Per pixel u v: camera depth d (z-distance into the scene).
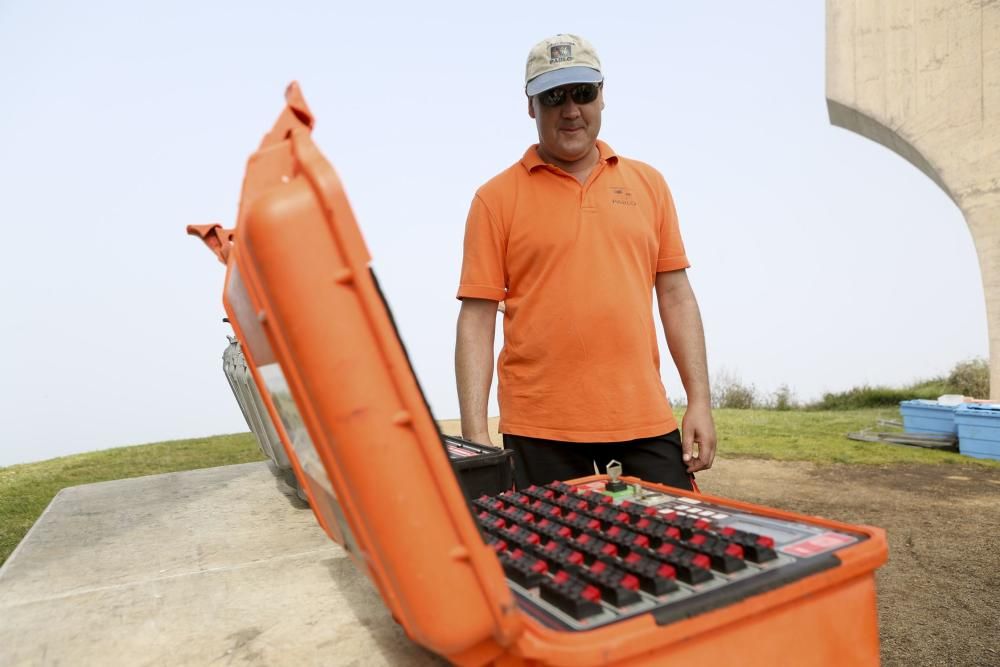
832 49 10.17
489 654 0.66
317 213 0.55
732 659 0.69
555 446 1.88
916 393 11.37
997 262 8.77
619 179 1.94
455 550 0.59
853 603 0.77
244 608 1.29
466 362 1.94
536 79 1.80
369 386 0.57
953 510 4.47
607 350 1.83
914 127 9.48
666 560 0.76
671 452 1.91
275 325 0.58
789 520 0.92
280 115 0.62
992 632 2.73
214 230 1.57
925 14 9.39
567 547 0.84
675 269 2.07
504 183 1.95
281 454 2.04
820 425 8.26
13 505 3.97
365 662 1.03
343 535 0.83
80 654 1.13
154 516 2.19
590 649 0.61
